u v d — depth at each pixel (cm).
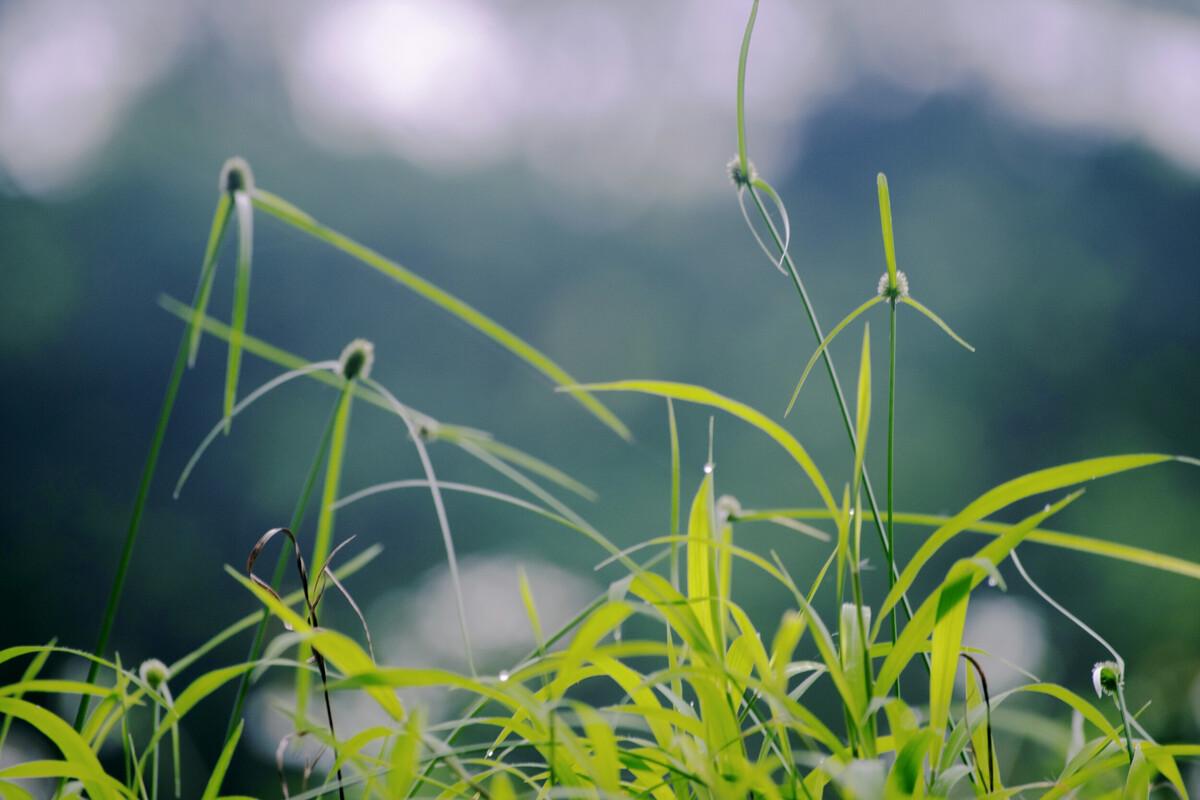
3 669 748
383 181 1591
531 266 1680
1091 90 1542
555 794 56
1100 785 71
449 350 1506
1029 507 1159
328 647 55
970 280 1421
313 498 1271
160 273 1366
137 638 1193
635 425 1388
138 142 1408
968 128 1584
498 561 773
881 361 1331
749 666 73
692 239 1675
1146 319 1380
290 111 1561
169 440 1298
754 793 66
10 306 1285
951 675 63
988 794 64
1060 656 697
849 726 63
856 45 1694
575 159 1758
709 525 71
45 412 1280
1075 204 1460
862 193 1603
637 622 715
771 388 1492
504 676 63
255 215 1450
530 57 1822
